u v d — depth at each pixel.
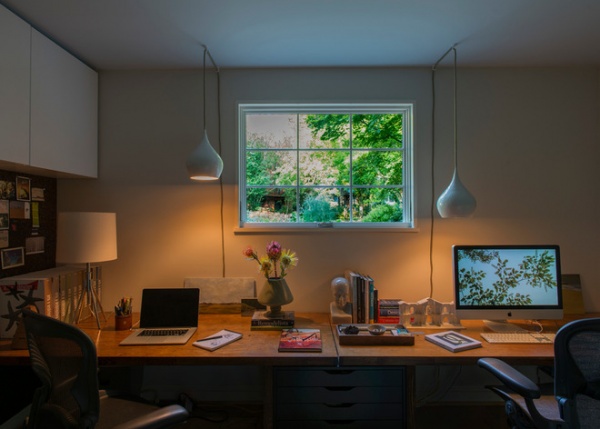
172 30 1.66
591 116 2.08
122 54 1.90
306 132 2.23
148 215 2.11
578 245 2.08
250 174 2.22
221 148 2.11
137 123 2.10
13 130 1.45
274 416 1.50
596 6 1.47
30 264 1.86
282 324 1.77
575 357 1.13
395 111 2.18
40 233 1.94
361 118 2.22
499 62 2.04
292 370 1.50
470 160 2.10
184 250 2.11
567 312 2.03
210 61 2.00
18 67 1.47
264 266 1.83
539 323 1.82
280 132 2.23
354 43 1.80
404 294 2.11
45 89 1.63
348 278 1.95
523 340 1.59
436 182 2.10
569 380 1.13
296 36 1.73
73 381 1.07
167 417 1.05
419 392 2.14
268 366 1.48
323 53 1.92
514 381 1.16
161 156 2.10
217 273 2.11
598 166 2.08
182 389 2.15
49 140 1.66
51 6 1.45
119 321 1.73
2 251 1.68
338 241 2.11
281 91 2.11
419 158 2.10
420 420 1.98
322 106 2.15
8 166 1.57
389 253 2.11
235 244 2.11
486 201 2.10
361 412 1.50
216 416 2.01
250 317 1.98
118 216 2.10
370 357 1.43
